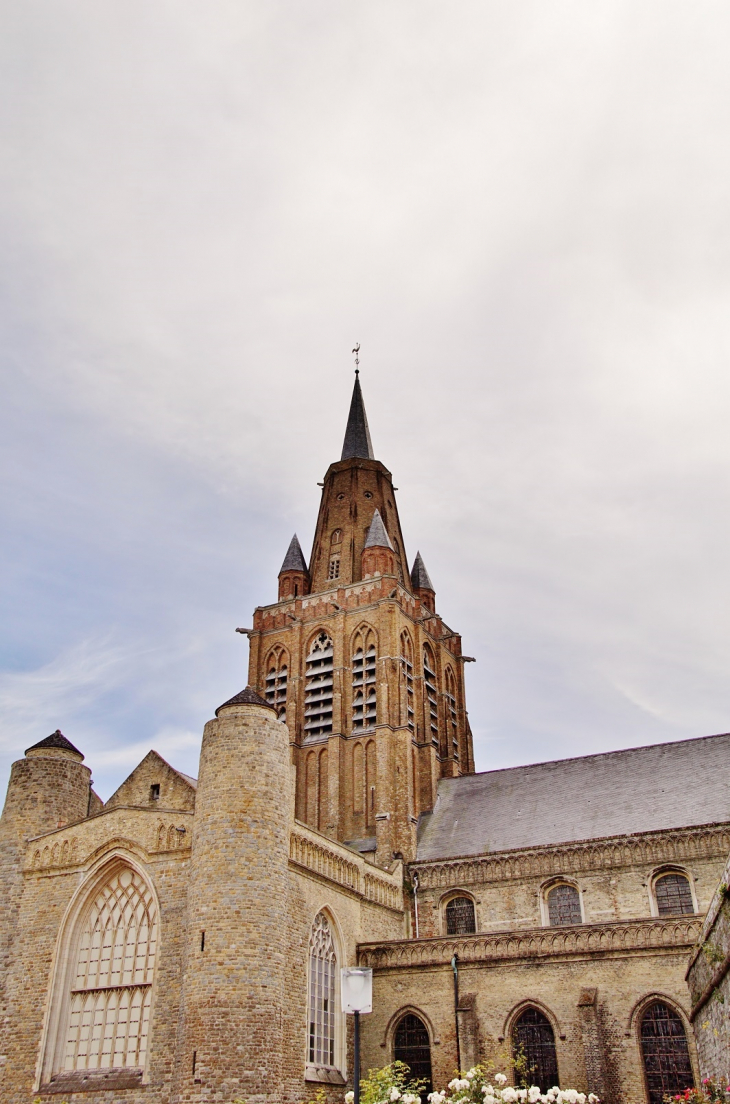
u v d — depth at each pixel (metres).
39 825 56.72
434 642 86.88
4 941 52.75
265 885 47.47
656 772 68.06
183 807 54.06
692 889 57.78
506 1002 52.00
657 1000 48.66
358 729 77.00
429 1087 51.88
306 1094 47.66
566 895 61.56
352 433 97.12
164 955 47.91
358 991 34.41
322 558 90.12
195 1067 42.81
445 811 74.31
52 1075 48.09
